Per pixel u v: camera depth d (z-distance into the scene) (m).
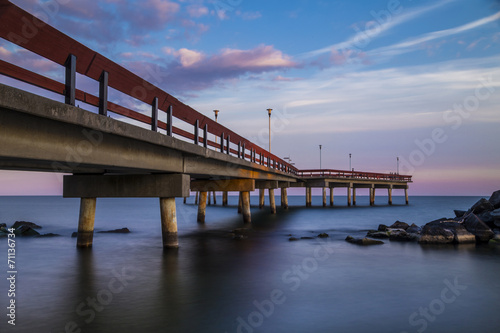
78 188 15.52
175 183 14.55
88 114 8.25
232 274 11.27
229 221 32.78
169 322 7.12
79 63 8.35
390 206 78.69
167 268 12.12
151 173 14.89
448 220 23.14
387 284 10.23
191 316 7.47
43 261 13.46
